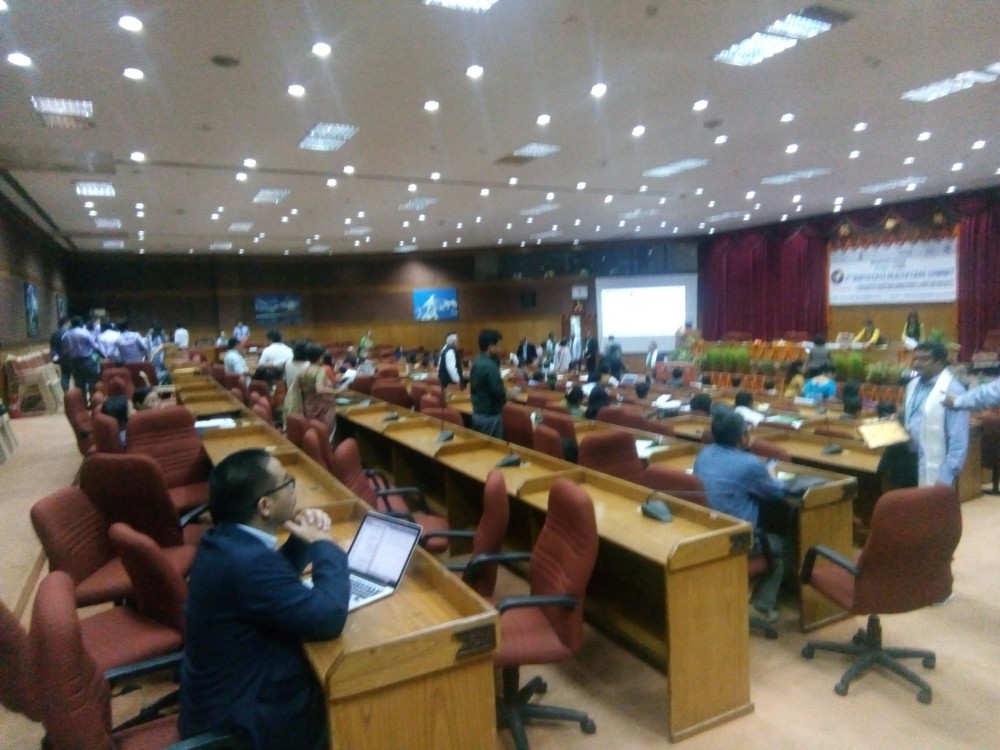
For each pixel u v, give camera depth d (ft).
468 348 73.20
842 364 31.53
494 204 42.98
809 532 11.30
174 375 34.60
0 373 31.53
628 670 10.33
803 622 11.27
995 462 19.07
